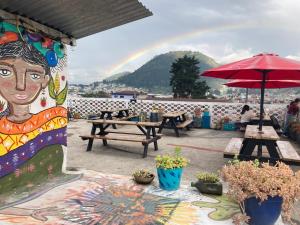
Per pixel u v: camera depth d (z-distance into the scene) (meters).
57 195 4.67
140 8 5.05
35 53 5.14
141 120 14.56
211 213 4.12
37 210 4.09
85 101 16.41
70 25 5.52
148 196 4.70
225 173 3.89
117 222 3.77
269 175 3.57
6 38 4.51
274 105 13.95
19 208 4.14
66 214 3.97
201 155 8.32
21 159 4.90
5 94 4.55
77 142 9.72
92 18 5.33
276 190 3.47
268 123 11.76
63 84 5.99
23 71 4.87
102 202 4.41
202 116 14.30
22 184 4.95
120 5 4.89
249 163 3.96
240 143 7.11
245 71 6.91
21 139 4.89
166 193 4.85
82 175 5.79
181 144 9.93
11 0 4.16
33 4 4.40
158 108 15.13
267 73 7.04
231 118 14.01
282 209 3.68
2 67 4.48
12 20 4.55
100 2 4.66
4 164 4.57
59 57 5.82
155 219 3.89
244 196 3.54
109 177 5.67
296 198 3.68
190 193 4.88
